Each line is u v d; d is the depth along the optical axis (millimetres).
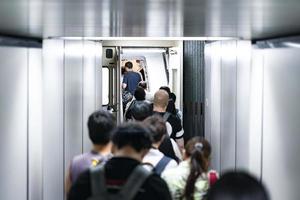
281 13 5637
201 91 13883
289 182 8031
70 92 9789
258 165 9156
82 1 4805
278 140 8375
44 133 9406
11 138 8312
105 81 14453
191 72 15062
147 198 4297
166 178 5895
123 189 4309
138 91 11812
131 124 4656
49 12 5621
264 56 8891
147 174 4348
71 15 5902
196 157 5805
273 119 8547
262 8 5227
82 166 5570
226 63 10188
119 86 14477
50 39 9445
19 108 8539
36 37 9211
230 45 10000
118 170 4391
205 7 5188
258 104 9148
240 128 9695
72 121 9820
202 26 7285
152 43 15125
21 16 5984
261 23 6770
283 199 8227
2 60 7984
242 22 6660
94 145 5672
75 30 7953
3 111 8039
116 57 14453
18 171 8594
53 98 9508
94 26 7289
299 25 7012
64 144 9695
